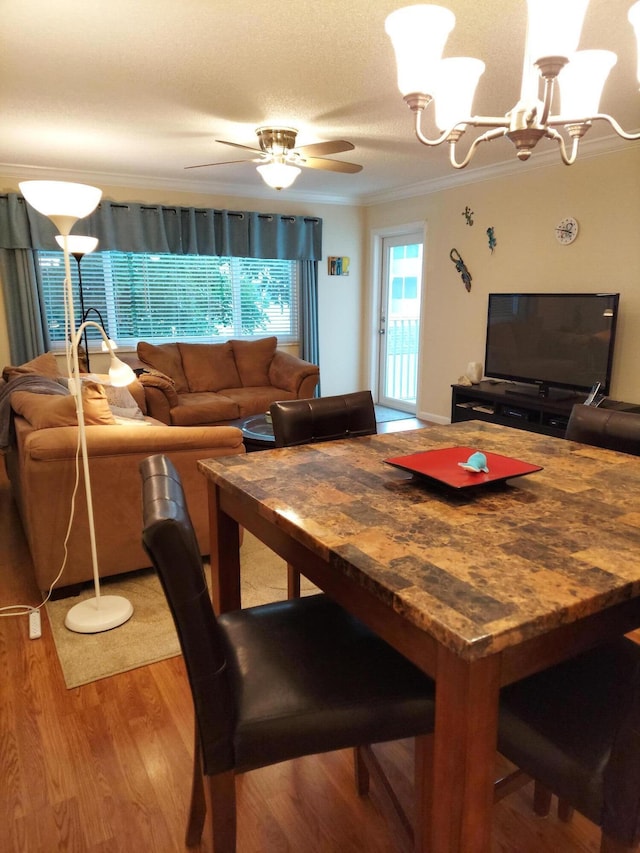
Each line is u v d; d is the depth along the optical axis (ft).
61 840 4.61
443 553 3.35
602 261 13.48
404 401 21.18
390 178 17.19
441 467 4.76
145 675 6.63
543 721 3.43
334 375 22.29
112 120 11.33
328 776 5.29
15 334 16.20
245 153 14.07
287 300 21.02
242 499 4.49
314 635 4.28
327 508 4.10
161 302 18.61
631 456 5.52
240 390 17.67
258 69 8.77
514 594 2.87
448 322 18.15
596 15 7.09
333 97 9.98
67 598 8.23
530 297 14.34
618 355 13.37
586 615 2.86
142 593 8.41
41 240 15.94
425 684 3.80
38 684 6.46
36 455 7.57
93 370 17.83
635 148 12.48
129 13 7.04
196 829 4.50
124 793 5.05
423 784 3.86
